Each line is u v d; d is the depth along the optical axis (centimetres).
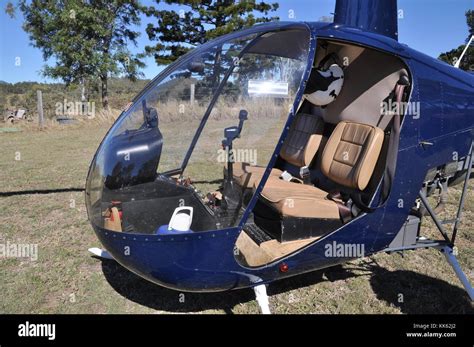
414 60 235
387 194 225
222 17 1614
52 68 1628
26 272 285
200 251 191
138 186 219
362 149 251
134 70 1778
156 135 234
